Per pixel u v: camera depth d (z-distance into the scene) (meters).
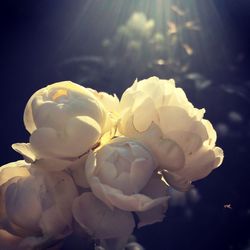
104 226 0.40
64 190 0.40
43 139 0.39
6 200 0.40
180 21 1.63
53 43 2.42
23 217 0.40
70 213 0.40
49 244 0.39
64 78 1.66
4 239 0.41
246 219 1.09
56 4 2.61
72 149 0.40
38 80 2.21
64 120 0.40
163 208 0.42
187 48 1.49
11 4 2.64
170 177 0.43
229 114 1.37
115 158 0.40
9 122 1.96
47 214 0.39
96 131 0.40
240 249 1.05
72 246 0.41
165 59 1.47
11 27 2.56
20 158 1.75
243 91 1.49
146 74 1.46
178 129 0.42
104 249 0.41
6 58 2.36
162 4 1.64
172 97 0.43
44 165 0.40
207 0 2.07
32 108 0.41
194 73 1.47
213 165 0.44
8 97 2.12
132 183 0.40
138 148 0.40
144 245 0.98
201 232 1.04
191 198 1.06
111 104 0.44
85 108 0.40
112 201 0.39
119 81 1.49
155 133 0.41
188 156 0.43
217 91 1.40
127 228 0.40
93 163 0.39
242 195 1.16
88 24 2.38
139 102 0.42
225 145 1.28
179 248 1.00
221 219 1.08
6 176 0.42
